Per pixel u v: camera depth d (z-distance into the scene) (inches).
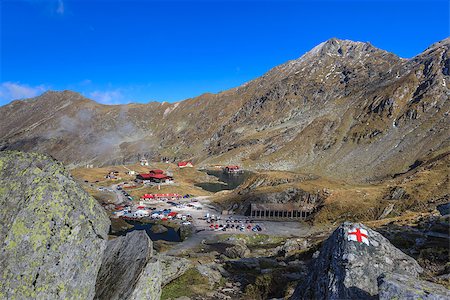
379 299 556.4
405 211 4333.2
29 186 545.6
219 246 3644.2
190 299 1149.1
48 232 527.5
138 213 5536.4
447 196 4163.4
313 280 749.3
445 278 739.4
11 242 501.4
